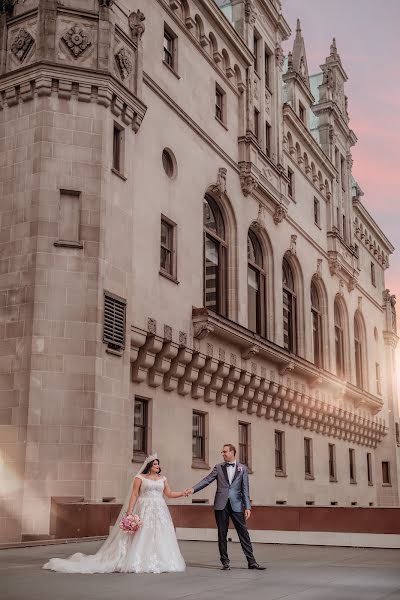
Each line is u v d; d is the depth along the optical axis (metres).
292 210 38.78
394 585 10.20
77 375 19.45
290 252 37.75
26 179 20.75
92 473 18.86
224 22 30.95
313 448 39.44
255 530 18.39
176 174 26.59
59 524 17.47
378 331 56.12
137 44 23.56
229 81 31.97
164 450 24.44
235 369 28.94
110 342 20.34
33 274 19.84
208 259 29.69
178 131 27.03
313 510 17.91
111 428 19.92
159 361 24.19
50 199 20.47
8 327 19.84
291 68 41.84
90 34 21.78
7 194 20.97
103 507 17.98
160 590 9.34
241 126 32.66
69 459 18.86
